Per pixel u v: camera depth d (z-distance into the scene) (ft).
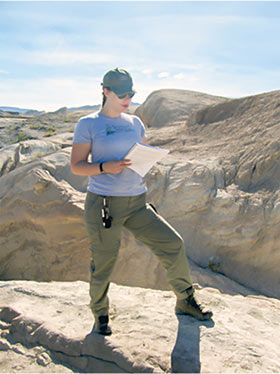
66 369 8.73
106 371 8.46
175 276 9.57
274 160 30.55
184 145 45.06
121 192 8.82
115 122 8.91
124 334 9.45
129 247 27.91
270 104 41.73
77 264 29.91
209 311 10.09
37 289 12.12
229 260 26.61
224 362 8.38
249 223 26.81
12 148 45.44
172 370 8.14
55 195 31.48
